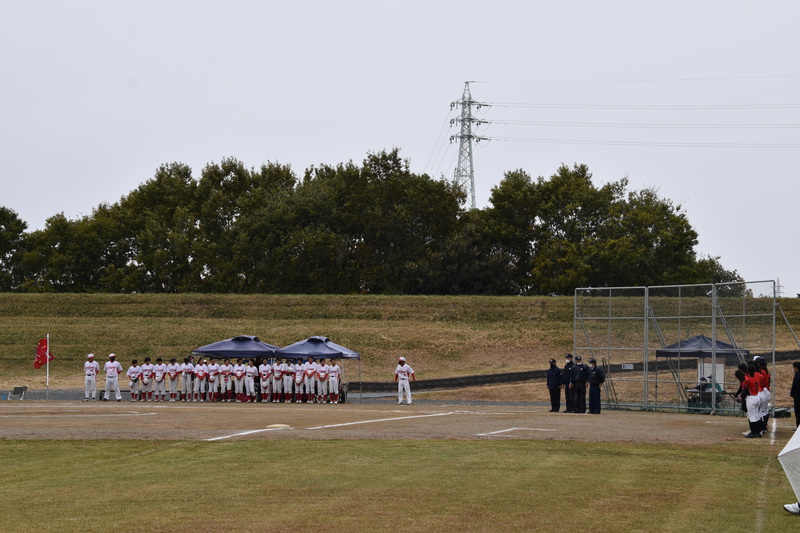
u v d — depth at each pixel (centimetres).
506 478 1842
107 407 4112
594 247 9638
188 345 7312
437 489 1695
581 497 1619
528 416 3550
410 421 3238
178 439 2559
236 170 10856
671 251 10031
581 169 11281
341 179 9888
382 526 1340
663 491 1698
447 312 8100
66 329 7556
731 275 11406
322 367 4681
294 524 1352
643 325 4266
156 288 10044
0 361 6862
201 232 10006
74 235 10388
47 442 2500
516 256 10681
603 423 3203
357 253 9675
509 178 10956
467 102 11981
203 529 1314
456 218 10019
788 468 1458
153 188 10725
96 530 1309
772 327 3588
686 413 3916
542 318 7900
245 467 2000
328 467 1997
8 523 1367
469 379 5972
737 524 1379
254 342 4872
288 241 9219
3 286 11031
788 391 5041
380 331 7600
